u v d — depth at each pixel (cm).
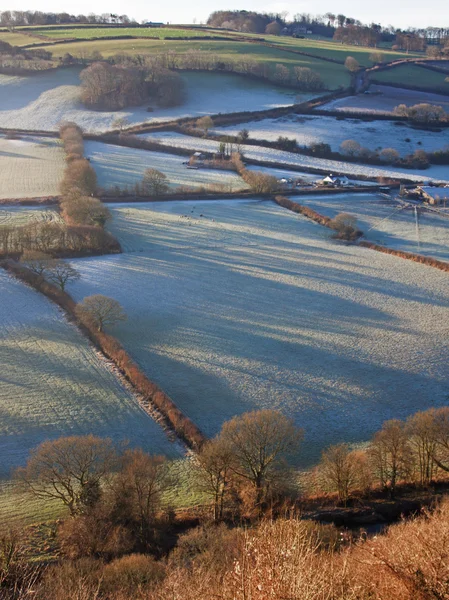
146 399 5972
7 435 5341
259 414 4812
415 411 5978
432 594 2297
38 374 6366
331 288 9125
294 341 7362
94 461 4462
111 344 6912
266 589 2114
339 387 6350
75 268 9575
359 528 4088
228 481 4612
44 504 4444
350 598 2206
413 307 8481
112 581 3178
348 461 4575
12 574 3262
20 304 8144
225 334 7506
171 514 4244
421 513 4200
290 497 4444
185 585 2681
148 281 9194
